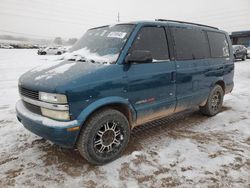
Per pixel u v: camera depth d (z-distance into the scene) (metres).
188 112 5.32
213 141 3.73
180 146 3.54
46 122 2.65
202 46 4.48
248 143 3.67
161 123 4.56
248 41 24.75
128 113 3.22
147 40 3.44
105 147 3.02
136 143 3.64
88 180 2.69
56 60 3.66
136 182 2.65
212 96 4.84
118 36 3.38
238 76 11.22
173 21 4.09
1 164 3.00
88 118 2.86
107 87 2.87
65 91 2.54
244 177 2.75
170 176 2.77
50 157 3.18
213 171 2.87
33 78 3.01
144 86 3.28
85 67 2.95
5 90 7.53
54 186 2.58
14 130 4.13
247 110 5.54
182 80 3.91
